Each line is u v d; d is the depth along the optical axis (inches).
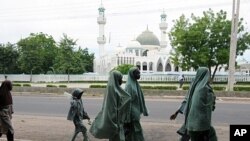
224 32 1601.9
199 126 243.9
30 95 1125.7
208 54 1604.3
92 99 948.6
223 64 1683.1
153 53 3282.5
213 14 1628.9
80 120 361.7
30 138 398.6
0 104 346.9
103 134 257.4
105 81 2145.7
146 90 1064.8
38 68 2322.8
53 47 2474.2
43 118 567.2
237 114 612.1
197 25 1616.6
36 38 2431.1
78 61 2177.7
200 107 244.1
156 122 522.6
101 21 3356.3
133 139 296.0
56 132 436.5
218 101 893.2
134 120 295.4
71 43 2169.0
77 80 2175.2
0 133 352.2
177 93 1037.2
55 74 2223.2
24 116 597.6
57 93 1163.9
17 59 2321.6
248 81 2028.8
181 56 1689.2
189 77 2020.2
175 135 414.6
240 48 1627.7
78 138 400.2
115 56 3093.0
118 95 257.4
